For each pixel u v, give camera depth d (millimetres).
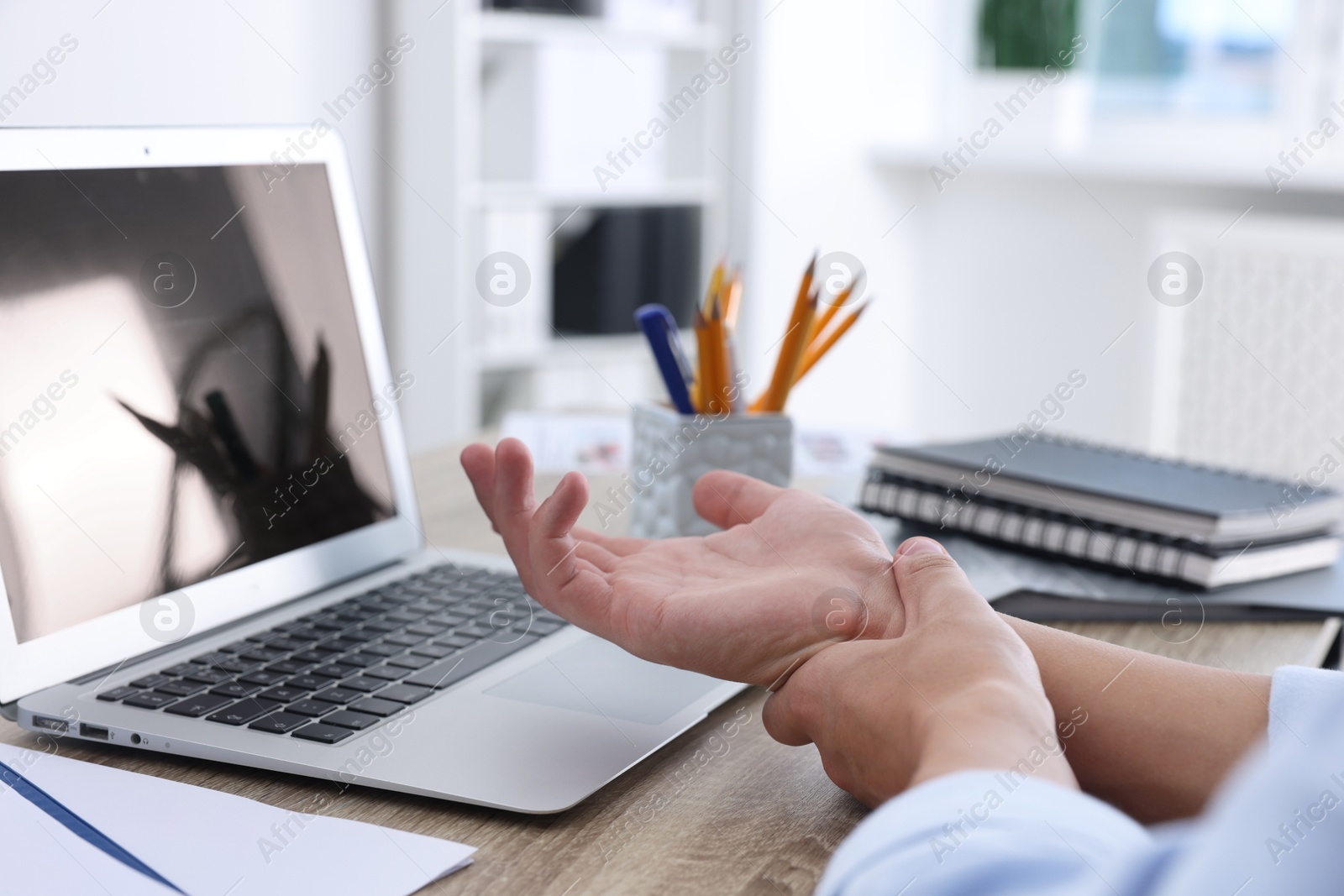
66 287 582
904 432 1326
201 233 665
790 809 474
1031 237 2785
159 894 390
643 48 2418
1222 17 2510
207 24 1828
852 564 519
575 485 495
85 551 569
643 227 2508
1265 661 643
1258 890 264
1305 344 2242
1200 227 2387
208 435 648
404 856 419
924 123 3064
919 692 427
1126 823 318
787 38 2658
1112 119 2740
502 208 2266
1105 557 755
